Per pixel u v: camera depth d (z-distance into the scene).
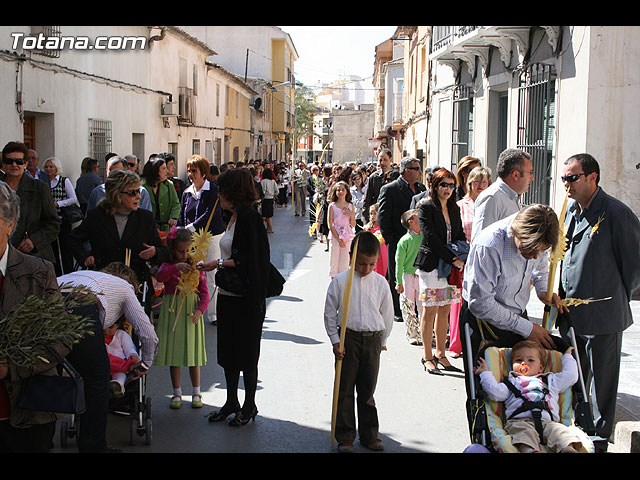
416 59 29.77
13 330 3.43
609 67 10.96
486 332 5.04
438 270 7.61
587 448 4.28
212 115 31.34
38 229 7.85
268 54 54.06
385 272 10.30
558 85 11.95
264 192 21.75
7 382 3.69
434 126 23.27
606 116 11.02
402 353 8.45
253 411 6.15
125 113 18.44
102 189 9.92
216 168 13.67
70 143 14.75
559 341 4.84
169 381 7.32
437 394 7.00
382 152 12.73
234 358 6.08
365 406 5.69
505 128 15.80
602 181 11.12
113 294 5.07
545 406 4.48
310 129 92.81
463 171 8.98
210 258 9.57
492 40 14.26
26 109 12.71
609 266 5.59
